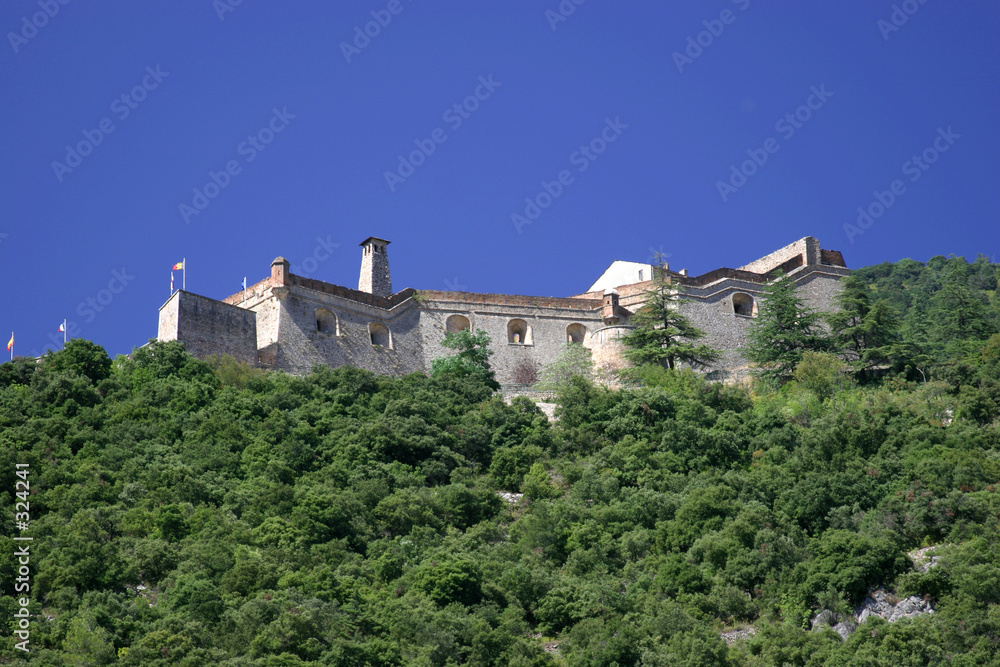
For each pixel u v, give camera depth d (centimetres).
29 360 8262
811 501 6656
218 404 7812
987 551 6012
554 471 7594
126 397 7906
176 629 5325
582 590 6041
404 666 5362
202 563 5944
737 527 6438
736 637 5856
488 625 5719
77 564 5703
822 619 5866
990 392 8088
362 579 6069
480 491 7119
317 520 6456
